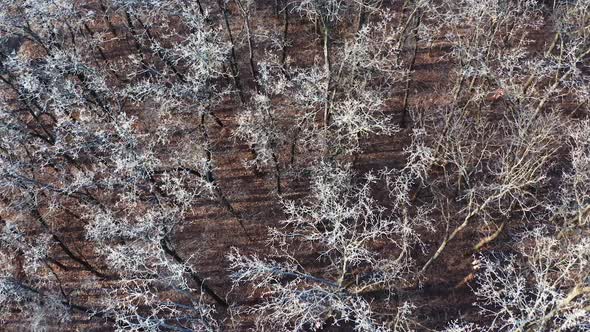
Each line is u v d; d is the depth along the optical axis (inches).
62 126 914.1
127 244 893.8
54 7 912.9
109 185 850.1
